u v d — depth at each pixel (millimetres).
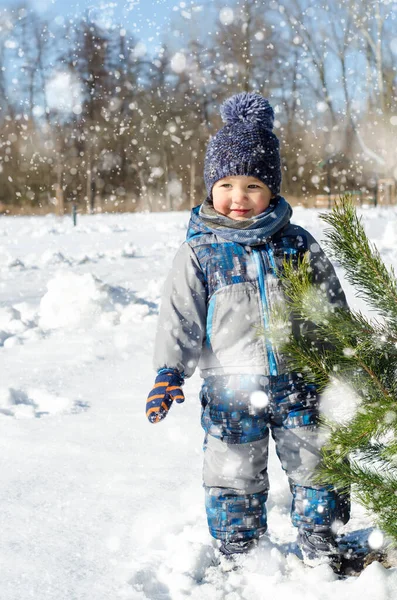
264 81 31625
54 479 2895
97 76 35875
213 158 2307
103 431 3500
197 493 2719
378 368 1992
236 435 2189
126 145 41969
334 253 2023
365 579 1982
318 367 2029
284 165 37688
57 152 40219
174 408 3885
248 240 2230
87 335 5867
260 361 2170
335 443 1890
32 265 10672
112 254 11984
